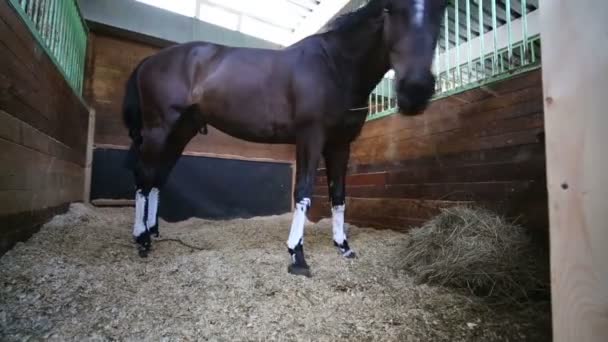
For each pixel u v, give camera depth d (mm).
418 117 2275
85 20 2820
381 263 1596
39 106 1553
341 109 1543
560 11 484
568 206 461
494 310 1076
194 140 3229
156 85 1755
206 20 3551
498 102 1781
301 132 1529
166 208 3010
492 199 1773
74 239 1643
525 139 1631
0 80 1157
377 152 2627
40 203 1631
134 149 1917
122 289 1146
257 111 1636
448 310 1070
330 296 1171
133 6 3064
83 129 2561
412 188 2295
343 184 1821
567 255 459
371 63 1558
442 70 2412
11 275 1113
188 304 1059
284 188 3660
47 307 968
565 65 474
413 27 1317
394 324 967
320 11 3617
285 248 1850
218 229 2488
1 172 1191
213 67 1752
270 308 1053
